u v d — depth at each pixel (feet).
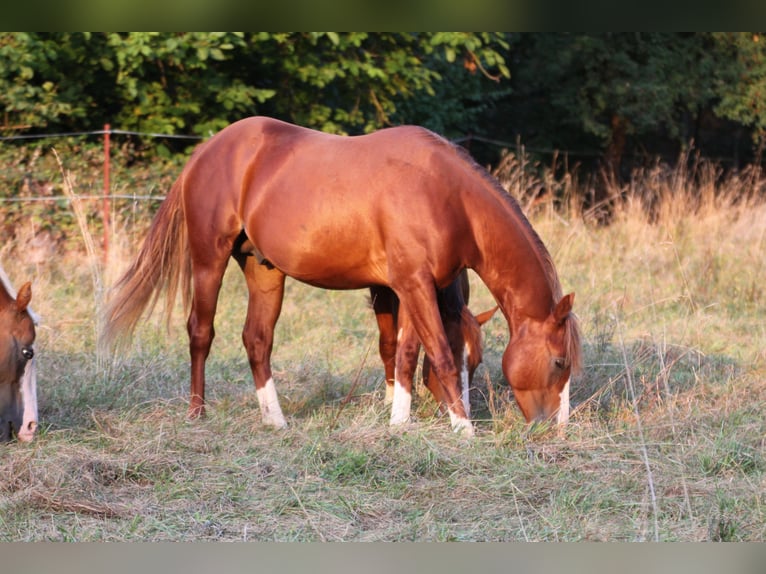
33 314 27.40
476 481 24.86
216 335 42.57
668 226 61.26
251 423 30.63
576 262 56.13
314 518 22.62
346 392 34.68
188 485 24.48
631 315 46.16
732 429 28.96
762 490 24.09
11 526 21.89
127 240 54.29
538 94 94.58
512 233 28.50
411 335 29.96
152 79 68.33
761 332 43.93
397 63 69.67
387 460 25.88
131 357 36.86
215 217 31.32
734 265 54.75
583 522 22.27
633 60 87.86
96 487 24.39
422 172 28.14
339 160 29.04
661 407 31.27
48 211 58.23
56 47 61.77
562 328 28.30
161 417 30.73
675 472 25.70
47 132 67.26
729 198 65.82
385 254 28.58
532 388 28.35
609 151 93.61
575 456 26.45
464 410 28.63
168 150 67.26
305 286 51.16
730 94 87.51
